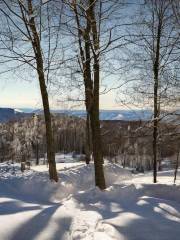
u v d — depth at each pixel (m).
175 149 19.19
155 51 17.22
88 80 12.05
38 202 8.46
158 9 16.70
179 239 6.01
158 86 17.31
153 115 17.86
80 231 6.06
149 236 6.05
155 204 7.87
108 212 7.25
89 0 11.51
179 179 21.55
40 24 12.22
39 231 6.23
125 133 17.97
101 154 12.20
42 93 12.85
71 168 18.77
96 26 11.72
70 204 7.77
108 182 18.20
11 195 9.09
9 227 6.23
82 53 12.59
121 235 6.00
